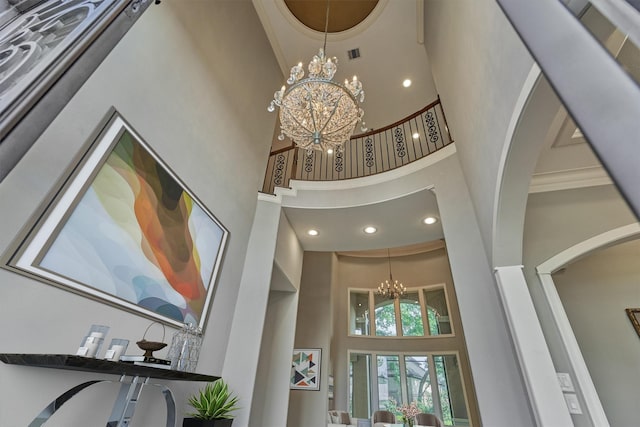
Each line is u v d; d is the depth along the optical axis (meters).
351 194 4.21
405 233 4.71
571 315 3.24
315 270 6.87
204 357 2.77
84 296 1.70
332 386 7.29
